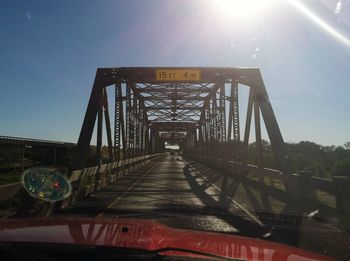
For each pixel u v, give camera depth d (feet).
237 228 32.58
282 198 54.34
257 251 11.18
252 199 53.42
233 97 91.50
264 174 66.08
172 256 9.62
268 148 130.62
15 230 11.20
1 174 99.50
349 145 107.34
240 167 85.87
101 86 81.61
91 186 60.64
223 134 116.98
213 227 32.78
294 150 122.52
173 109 184.96
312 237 29.45
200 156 190.29
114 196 55.98
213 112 136.77
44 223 12.44
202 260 9.54
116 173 87.40
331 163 89.20
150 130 254.47
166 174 108.68
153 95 151.43
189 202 49.29
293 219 37.35
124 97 96.37
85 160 79.05
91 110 77.97
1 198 27.25
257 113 77.97
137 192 61.52
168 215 38.68
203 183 79.46
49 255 9.27
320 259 11.22
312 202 42.47
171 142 475.72
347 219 33.45
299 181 47.62
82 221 13.07
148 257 9.36
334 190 36.86
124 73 81.61
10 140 128.16
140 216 37.99
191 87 124.98
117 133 94.89
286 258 10.68
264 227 33.19
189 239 11.91
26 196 33.12
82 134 74.84
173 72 83.05
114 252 9.55
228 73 81.61
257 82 80.38
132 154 124.47
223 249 11.00
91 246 9.86
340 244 27.27
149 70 82.69
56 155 180.34
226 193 60.90
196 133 251.19
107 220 13.57
